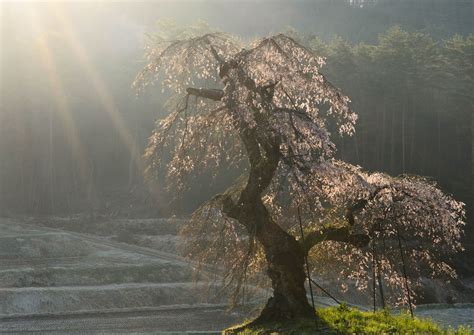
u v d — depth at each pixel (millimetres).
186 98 23062
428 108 91438
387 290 32906
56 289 48156
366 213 22859
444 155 93125
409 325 21141
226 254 22719
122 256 67125
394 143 89312
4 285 52875
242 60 21094
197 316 43250
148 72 23172
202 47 22734
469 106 87562
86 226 90062
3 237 71750
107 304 47375
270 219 21891
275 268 21719
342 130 22656
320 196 22391
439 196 23094
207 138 23031
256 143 21422
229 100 20672
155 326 39500
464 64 85750
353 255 24703
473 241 75500
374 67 85875
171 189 24172
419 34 95250
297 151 20531
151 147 23562
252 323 21797
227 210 21953
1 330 38344
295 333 19812
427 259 25859
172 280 57750
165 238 77250
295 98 22297
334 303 44250
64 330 38344
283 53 21484
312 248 24500
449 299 60312
